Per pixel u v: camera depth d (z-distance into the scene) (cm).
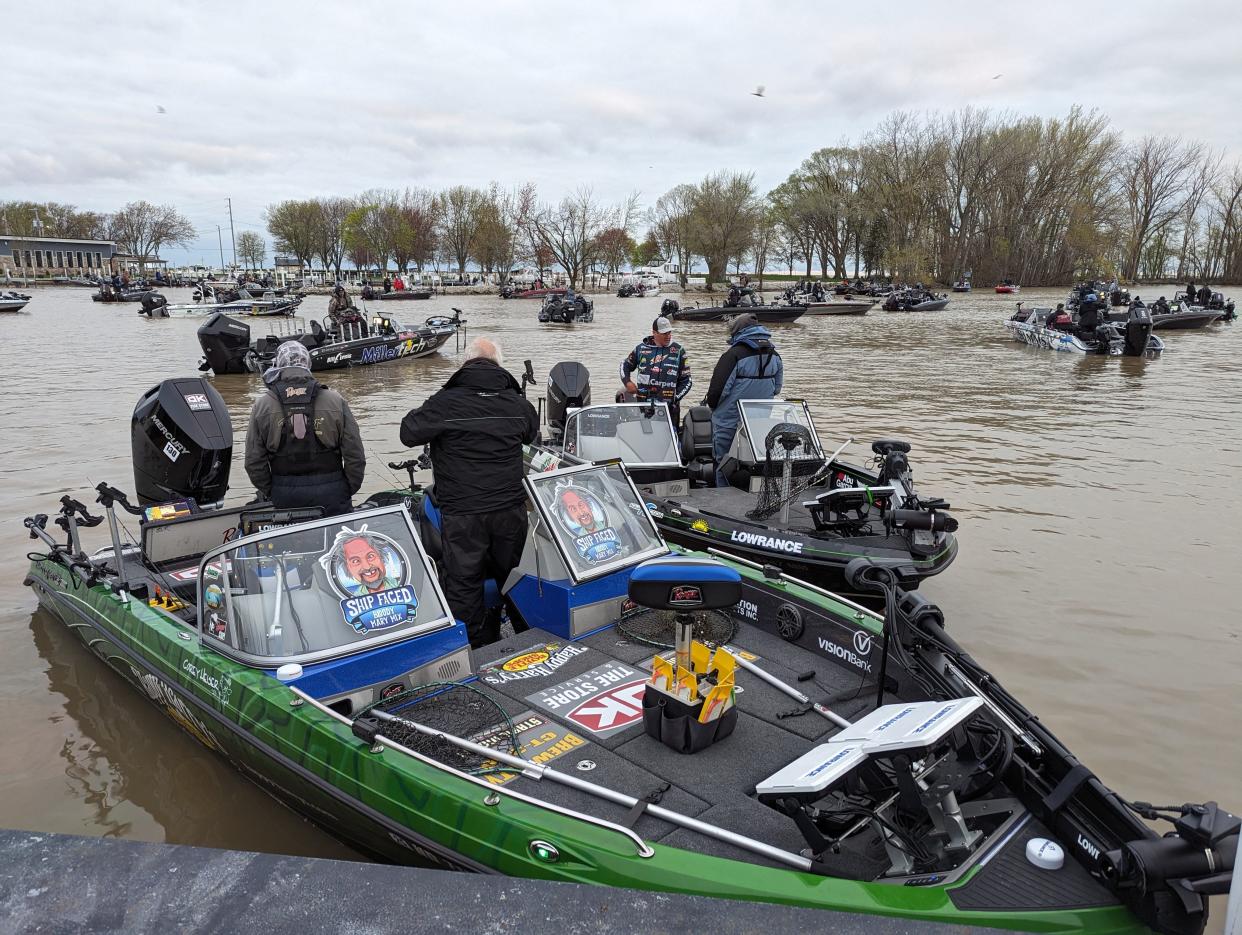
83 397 1588
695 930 179
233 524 608
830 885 263
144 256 13425
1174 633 612
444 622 418
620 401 922
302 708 368
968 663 352
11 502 912
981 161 7188
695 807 317
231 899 184
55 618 625
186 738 483
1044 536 816
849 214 7638
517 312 4794
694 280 10188
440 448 469
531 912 182
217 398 667
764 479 704
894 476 667
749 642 455
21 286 9788
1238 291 7269
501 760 337
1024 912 254
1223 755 465
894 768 283
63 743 479
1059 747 300
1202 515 882
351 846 387
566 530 462
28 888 187
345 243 9556
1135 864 247
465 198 9281
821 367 2155
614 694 394
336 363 2048
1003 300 5684
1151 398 1653
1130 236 7781
